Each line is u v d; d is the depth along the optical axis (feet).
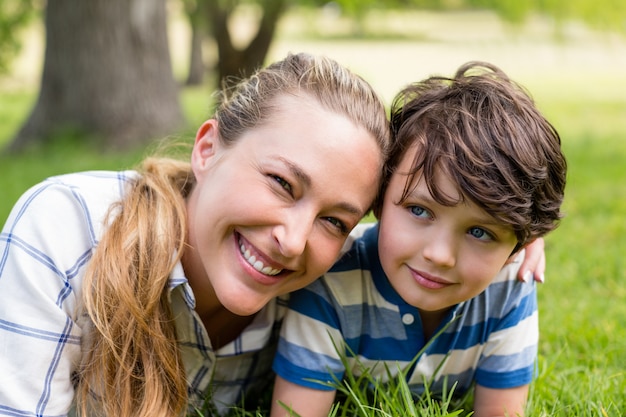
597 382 7.46
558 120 37.91
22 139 26.08
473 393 7.46
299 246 5.83
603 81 58.90
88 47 25.63
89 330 6.38
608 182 21.45
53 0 25.91
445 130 5.94
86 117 25.81
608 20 34.24
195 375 7.02
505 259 6.16
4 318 6.00
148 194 6.71
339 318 6.84
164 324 6.45
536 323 7.13
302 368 6.80
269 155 5.94
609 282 11.53
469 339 6.95
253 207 5.92
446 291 6.18
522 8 34.50
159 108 26.27
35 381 5.99
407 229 6.08
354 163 5.95
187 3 36.47
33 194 6.47
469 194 5.71
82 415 6.38
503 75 6.69
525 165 5.86
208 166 6.49
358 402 6.51
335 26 102.42
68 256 6.28
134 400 6.34
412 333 6.83
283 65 6.55
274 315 7.08
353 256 6.86
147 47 26.04
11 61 45.55
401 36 87.40
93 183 6.75
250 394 7.66
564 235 14.70
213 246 6.23
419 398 7.13
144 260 6.36
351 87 6.27
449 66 60.59
